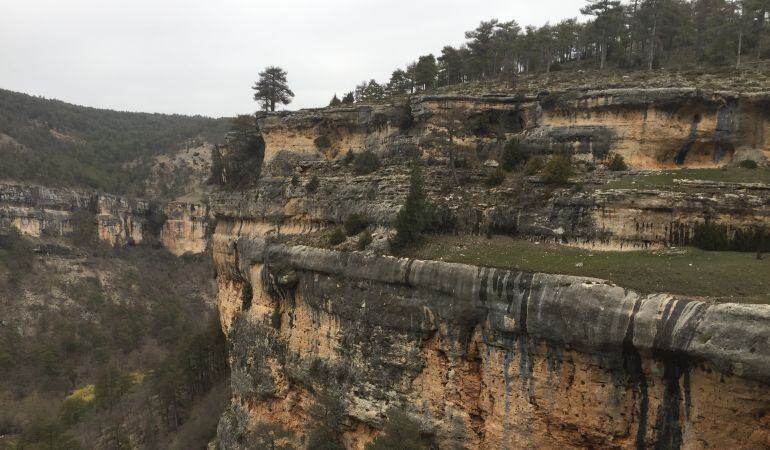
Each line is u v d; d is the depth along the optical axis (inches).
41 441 2453.2
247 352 2081.7
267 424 1830.7
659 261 1259.2
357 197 1871.3
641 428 1077.8
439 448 1374.3
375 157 2110.0
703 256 1264.8
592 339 1080.2
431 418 1381.6
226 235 2492.6
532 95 2012.8
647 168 1716.3
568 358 1145.4
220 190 2778.1
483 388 1302.9
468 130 2032.5
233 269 2369.6
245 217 2381.9
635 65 2659.9
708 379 967.0
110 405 3147.1
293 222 2119.8
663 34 2760.8
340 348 1619.1
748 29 2426.2
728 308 931.3
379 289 1503.4
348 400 1552.7
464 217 1637.6
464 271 1301.7
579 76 2455.7
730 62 2338.8
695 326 952.9
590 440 1150.3
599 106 1776.6
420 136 2075.5
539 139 1857.8
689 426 1010.7
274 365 1905.8
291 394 1854.1
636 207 1390.3
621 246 1397.6
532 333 1175.0
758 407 924.6
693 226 1344.7
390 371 1460.4
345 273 1599.4
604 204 1422.2
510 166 1845.5
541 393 1190.9
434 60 3078.2
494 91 2282.2
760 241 1291.8
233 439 2031.3
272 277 1881.2
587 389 1130.0
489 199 1668.3
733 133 1653.5
